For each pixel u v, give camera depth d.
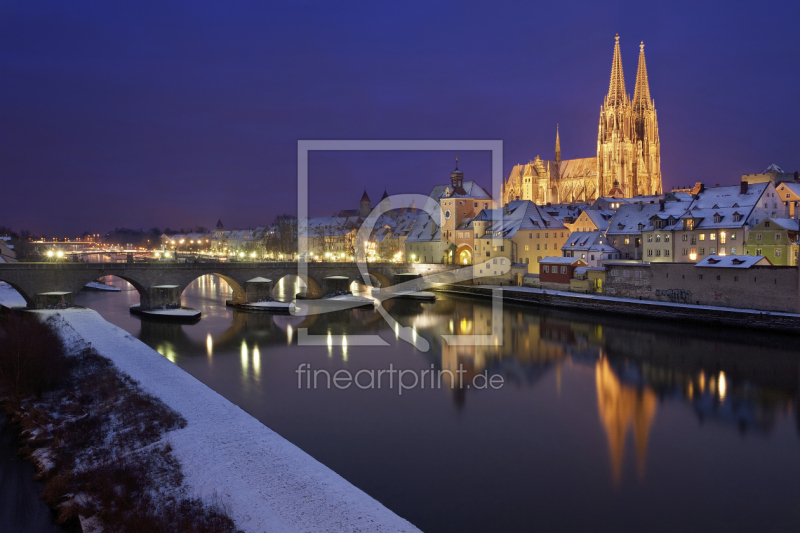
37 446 46.41
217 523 33.28
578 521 38.22
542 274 140.00
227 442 44.84
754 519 38.47
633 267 113.19
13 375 57.16
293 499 36.62
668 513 39.28
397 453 48.22
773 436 51.84
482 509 39.50
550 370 73.75
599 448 49.69
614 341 88.81
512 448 49.59
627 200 198.88
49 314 94.56
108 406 52.38
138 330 99.25
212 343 89.25
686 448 49.56
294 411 57.91
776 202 120.44
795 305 87.44
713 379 67.94
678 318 98.62
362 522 34.16
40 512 37.28
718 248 117.81
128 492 38.28
